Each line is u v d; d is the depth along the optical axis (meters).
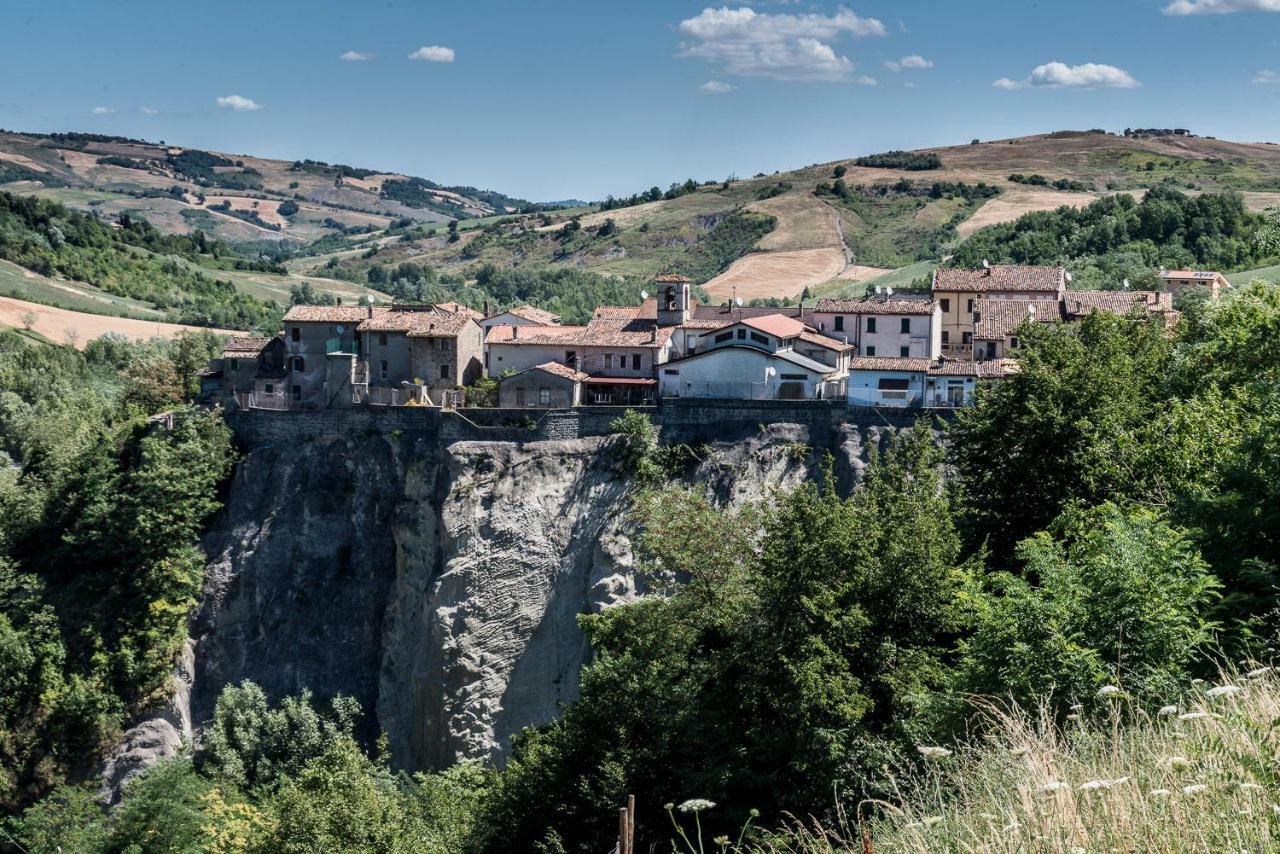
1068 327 59.59
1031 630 26.47
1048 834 16.41
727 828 35.97
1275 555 31.17
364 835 48.00
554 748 45.47
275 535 94.38
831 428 88.88
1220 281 134.62
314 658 91.56
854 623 37.00
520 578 88.12
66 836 69.69
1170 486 40.88
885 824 21.34
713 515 58.06
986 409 50.34
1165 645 25.52
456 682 85.75
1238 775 16.19
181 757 78.19
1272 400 40.44
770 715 39.12
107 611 89.31
